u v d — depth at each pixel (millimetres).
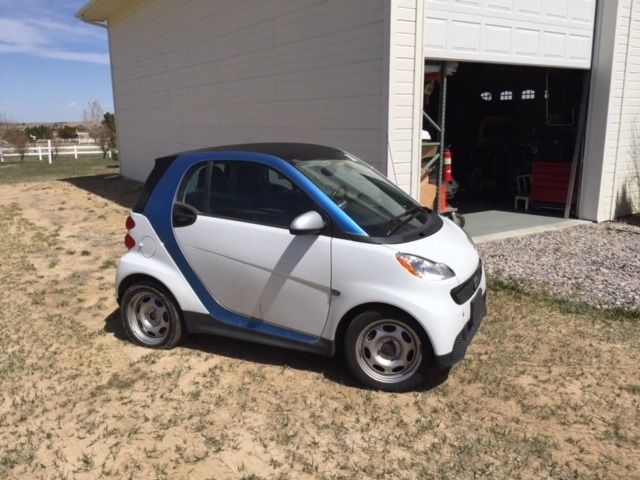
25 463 3000
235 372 3955
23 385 3854
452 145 13383
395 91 6539
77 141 38125
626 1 8328
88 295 5820
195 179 4102
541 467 2879
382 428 3236
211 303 4070
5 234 9047
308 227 3502
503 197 11500
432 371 3893
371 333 3600
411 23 6512
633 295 5363
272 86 8789
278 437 3170
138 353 4312
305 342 3766
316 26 7566
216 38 10344
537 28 7863
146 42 13883
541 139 11164
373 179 4285
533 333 4551
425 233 3801
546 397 3553
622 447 3041
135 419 3396
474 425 3256
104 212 11102
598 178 8844
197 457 3010
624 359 4078
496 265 6438
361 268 3488
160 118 13766
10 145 30250
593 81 8680
